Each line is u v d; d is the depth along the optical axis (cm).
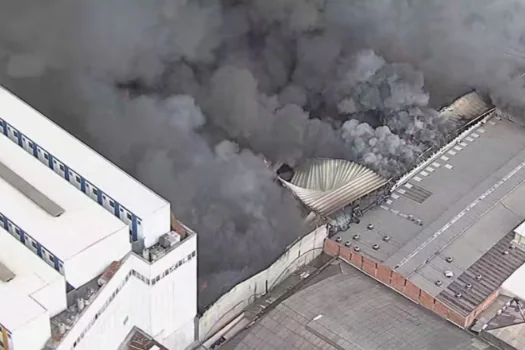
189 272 7738
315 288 8738
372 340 8106
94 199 7769
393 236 9362
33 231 7138
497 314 8531
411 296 8731
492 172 10406
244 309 8644
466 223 9588
